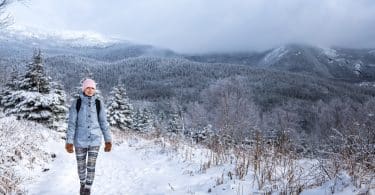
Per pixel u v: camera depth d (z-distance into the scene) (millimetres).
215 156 7855
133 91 177750
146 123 42219
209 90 52031
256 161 6207
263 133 7543
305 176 5086
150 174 7324
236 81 52062
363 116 6109
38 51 15617
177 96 127438
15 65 18672
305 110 60469
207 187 5664
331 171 4938
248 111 36875
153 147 11359
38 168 7207
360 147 4973
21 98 14883
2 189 5137
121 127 30250
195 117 40875
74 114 5238
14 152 6855
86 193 5160
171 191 5699
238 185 5414
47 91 15727
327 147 5559
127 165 8539
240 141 8086
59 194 5539
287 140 6941
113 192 5816
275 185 5145
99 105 5426
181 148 10133
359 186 4145
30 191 5582
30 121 13906
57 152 9422
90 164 5203
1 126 8000
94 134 5254
